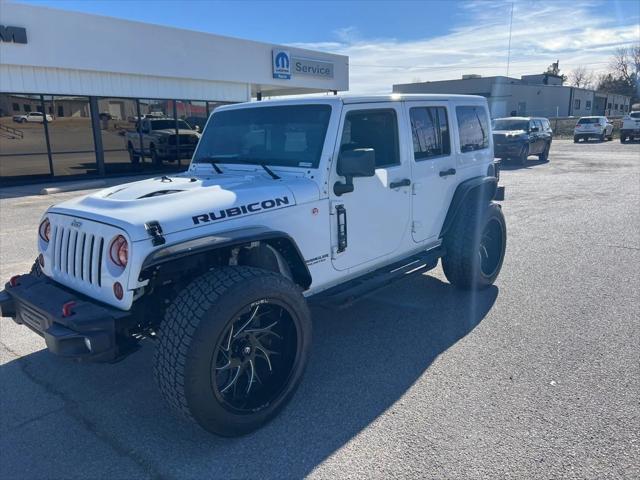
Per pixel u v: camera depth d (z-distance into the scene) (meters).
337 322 4.86
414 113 4.60
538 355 4.05
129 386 3.77
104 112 17.45
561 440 2.97
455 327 4.66
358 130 3.99
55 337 2.82
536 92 56.84
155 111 18.91
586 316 4.82
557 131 45.38
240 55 20.78
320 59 24.30
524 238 7.96
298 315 3.27
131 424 3.29
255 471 2.81
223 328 2.85
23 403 3.55
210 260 3.35
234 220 3.20
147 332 3.30
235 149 4.30
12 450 3.03
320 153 3.73
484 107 5.85
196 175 4.21
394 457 2.87
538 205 10.94
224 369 3.01
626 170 17.64
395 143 4.39
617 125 48.81
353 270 4.09
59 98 16.23
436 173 4.88
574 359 3.96
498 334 4.47
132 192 3.46
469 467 2.77
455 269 5.30
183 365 2.76
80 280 3.23
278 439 3.08
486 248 5.61
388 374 3.83
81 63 16.19
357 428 3.16
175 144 19.77
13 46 14.66
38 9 14.98
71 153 16.84
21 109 15.46
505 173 17.50
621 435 3.00
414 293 5.59
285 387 3.29
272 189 3.49
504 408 3.31
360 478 2.72
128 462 2.91
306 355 3.37
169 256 2.79
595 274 6.09
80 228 3.21
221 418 2.94
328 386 3.68
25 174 15.85
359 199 4.01
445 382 3.68
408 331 4.60
